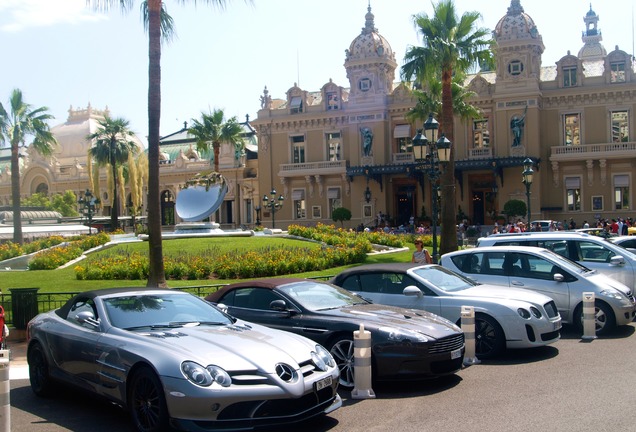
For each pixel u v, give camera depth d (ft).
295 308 31.58
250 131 229.66
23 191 251.60
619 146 154.10
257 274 73.10
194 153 223.30
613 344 38.34
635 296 46.73
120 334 24.81
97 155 168.14
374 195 176.65
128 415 26.04
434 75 96.12
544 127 162.40
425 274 38.14
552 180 161.99
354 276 39.22
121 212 231.71
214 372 21.42
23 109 135.54
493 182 164.14
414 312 32.22
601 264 48.14
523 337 34.50
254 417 21.38
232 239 104.63
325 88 184.96
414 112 131.75
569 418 23.56
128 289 28.86
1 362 21.16
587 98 158.51
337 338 29.81
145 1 61.00
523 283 42.91
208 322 26.99
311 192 186.70
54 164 246.68
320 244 97.76
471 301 35.60
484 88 164.25
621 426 22.39
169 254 87.81
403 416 24.82
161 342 23.38
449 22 90.89
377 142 175.11
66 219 200.34
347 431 23.17
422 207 173.47
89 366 25.21
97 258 85.20
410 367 28.30
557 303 42.14
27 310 47.29
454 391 28.45
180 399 21.03
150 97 55.72
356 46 177.27
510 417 24.00
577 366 32.58
